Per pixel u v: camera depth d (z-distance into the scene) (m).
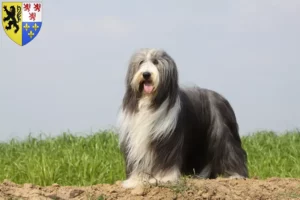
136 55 10.24
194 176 11.14
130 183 10.23
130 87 10.27
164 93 10.06
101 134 19.03
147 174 10.27
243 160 11.79
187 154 11.05
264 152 17.95
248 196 9.95
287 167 16.23
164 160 10.19
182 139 10.40
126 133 10.45
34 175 13.03
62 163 14.09
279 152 17.92
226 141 11.38
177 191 9.61
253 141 19.81
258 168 15.75
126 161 10.59
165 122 10.12
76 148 16.72
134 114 10.29
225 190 10.01
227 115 11.54
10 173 14.06
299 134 21.33
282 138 20.66
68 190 9.60
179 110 10.33
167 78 10.02
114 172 13.83
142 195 9.50
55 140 18.61
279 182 10.98
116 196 9.41
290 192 10.38
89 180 13.41
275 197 10.09
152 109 10.12
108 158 15.39
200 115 11.18
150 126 10.13
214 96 11.59
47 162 13.71
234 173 11.42
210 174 11.37
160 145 10.18
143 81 9.91
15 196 8.89
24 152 16.95
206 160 11.34
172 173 10.21
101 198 9.18
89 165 13.68
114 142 17.61
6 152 17.31
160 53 10.12
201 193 9.64
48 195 9.09
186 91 11.30
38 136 19.22
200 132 11.19
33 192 9.14
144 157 10.27
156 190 9.63
